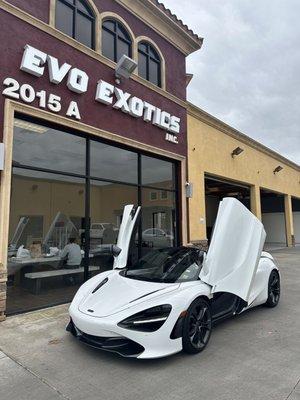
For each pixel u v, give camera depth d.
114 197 8.17
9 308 5.79
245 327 5.05
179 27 10.19
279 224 27.56
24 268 6.11
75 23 7.46
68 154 7.10
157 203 9.57
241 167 14.62
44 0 6.72
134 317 3.71
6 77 5.85
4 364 3.74
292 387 3.22
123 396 3.08
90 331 3.79
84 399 3.03
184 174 10.45
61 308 6.12
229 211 4.89
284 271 11.04
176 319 3.84
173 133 10.08
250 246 5.14
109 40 8.34
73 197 7.16
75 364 3.73
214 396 3.07
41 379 3.40
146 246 8.98
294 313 5.82
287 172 21.25
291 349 4.19
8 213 5.66
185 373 3.53
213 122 12.36
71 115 6.89
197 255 5.36
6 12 5.98
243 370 3.60
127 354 3.68
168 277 4.65
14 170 6.10
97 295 4.34
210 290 4.45
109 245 7.88
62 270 6.80
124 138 8.17
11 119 5.82
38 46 6.43
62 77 6.69
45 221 6.56
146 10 9.23
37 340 4.45
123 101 8.05
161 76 9.85
